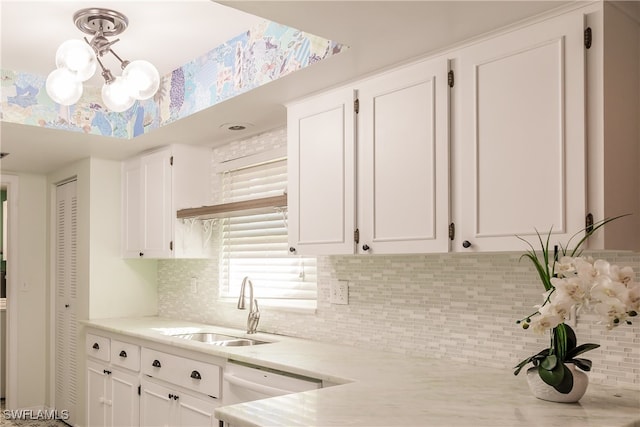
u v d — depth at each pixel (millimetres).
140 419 3477
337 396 1854
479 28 1997
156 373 3320
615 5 1801
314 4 1823
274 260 3609
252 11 1876
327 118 2680
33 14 2641
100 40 2520
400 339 2701
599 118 1750
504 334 2297
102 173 4469
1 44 2980
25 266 5020
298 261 3424
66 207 4863
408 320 2672
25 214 5047
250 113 3158
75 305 4625
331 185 2637
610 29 1783
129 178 4441
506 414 1625
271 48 2623
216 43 2986
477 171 2049
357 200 2518
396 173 2342
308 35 2408
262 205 3174
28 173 5082
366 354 2674
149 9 2607
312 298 3314
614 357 1958
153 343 3373
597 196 1745
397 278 2734
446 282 2521
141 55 3170
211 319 4059
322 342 3084
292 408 1705
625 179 1824
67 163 4672
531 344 2203
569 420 1563
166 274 4629
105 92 2408
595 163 1755
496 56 2010
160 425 3260
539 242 1859
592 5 1779
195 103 3178
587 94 1779
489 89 2029
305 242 2766
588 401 1762
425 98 2242
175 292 4492
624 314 1554
